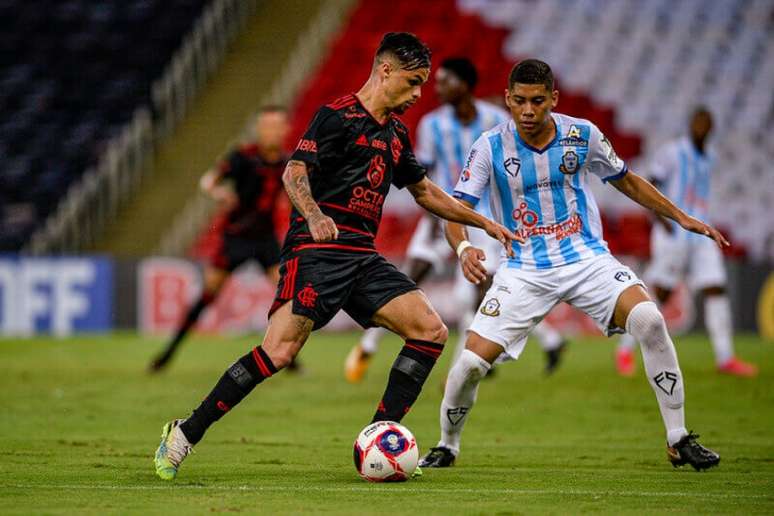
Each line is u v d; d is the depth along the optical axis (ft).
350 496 62.44
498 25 284.82
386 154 69.31
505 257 77.20
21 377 144.56
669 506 59.82
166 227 243.40
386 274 70.23
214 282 147.64
